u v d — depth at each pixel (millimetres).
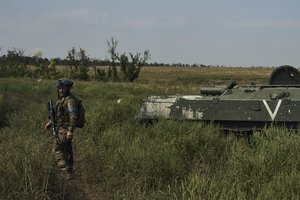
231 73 110125
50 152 9117
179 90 35375
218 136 10219
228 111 11469
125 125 11703
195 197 5898
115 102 15188
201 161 9031
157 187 7449
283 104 11211
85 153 10070
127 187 7441
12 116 14969
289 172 6840
